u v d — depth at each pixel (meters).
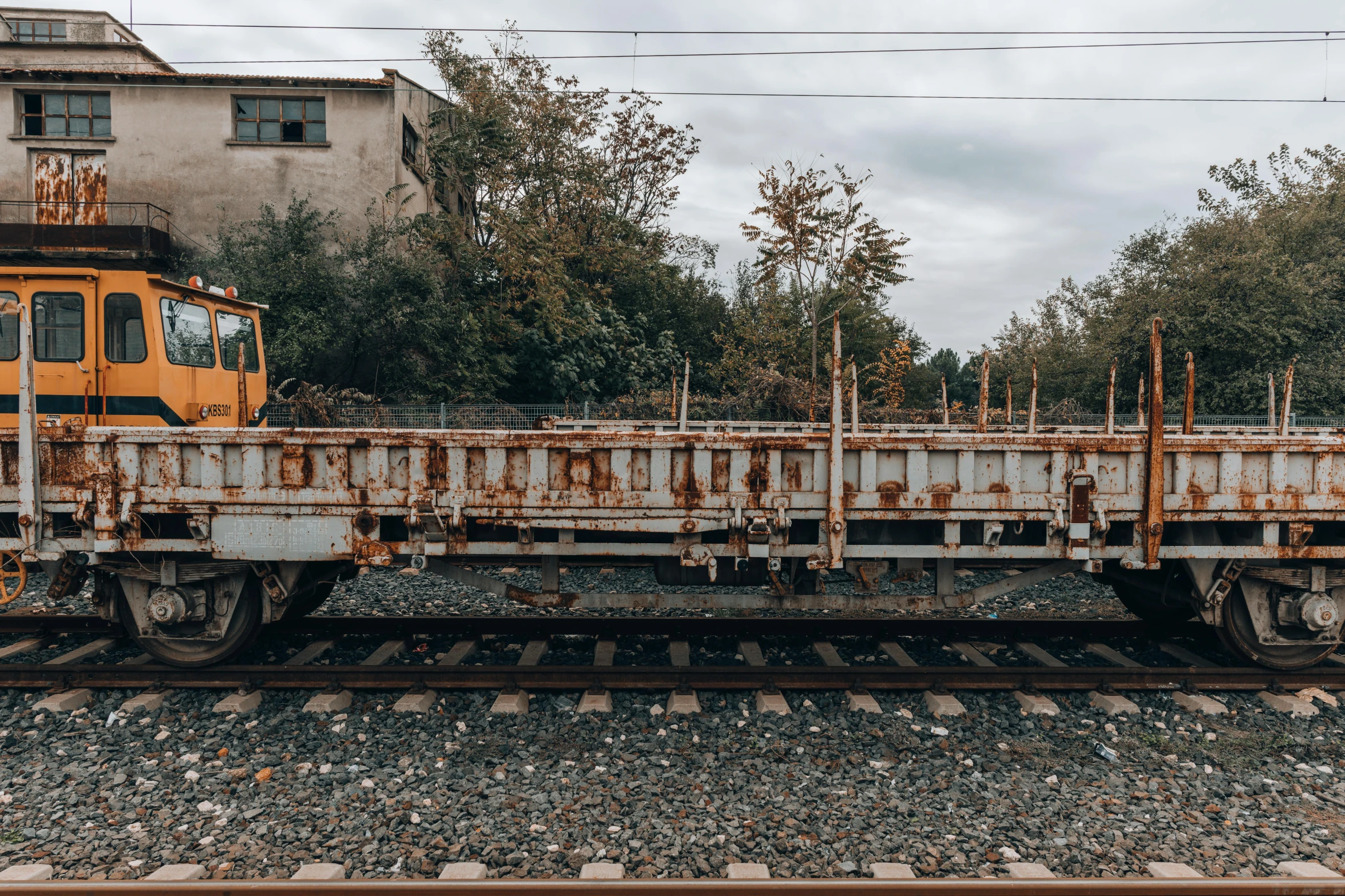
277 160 22.12
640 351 26.72
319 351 18.98
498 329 22.52
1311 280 21.52
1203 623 5.98
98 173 22.52
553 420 9.72
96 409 6.01
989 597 5.06
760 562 5.30
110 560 5.04
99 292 6.00
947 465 4.69
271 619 5.30
